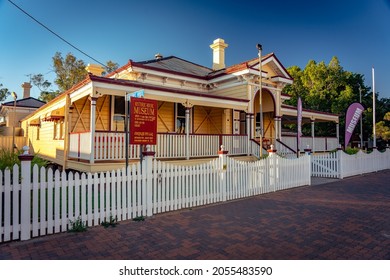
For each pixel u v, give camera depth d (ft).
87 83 33.86
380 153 57.98
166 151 38.37
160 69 50.21
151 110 23.00
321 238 17.57
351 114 47.52
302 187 36.68
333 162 46.16
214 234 18.13
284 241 17.02
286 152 54.75
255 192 31.27
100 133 32.91
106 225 19.51
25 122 83.97
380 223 20.81
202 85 57.77
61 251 15.19
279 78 56.59
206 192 26.76
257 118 62.90
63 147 42.73
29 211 16.92
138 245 16.15
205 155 42.88
